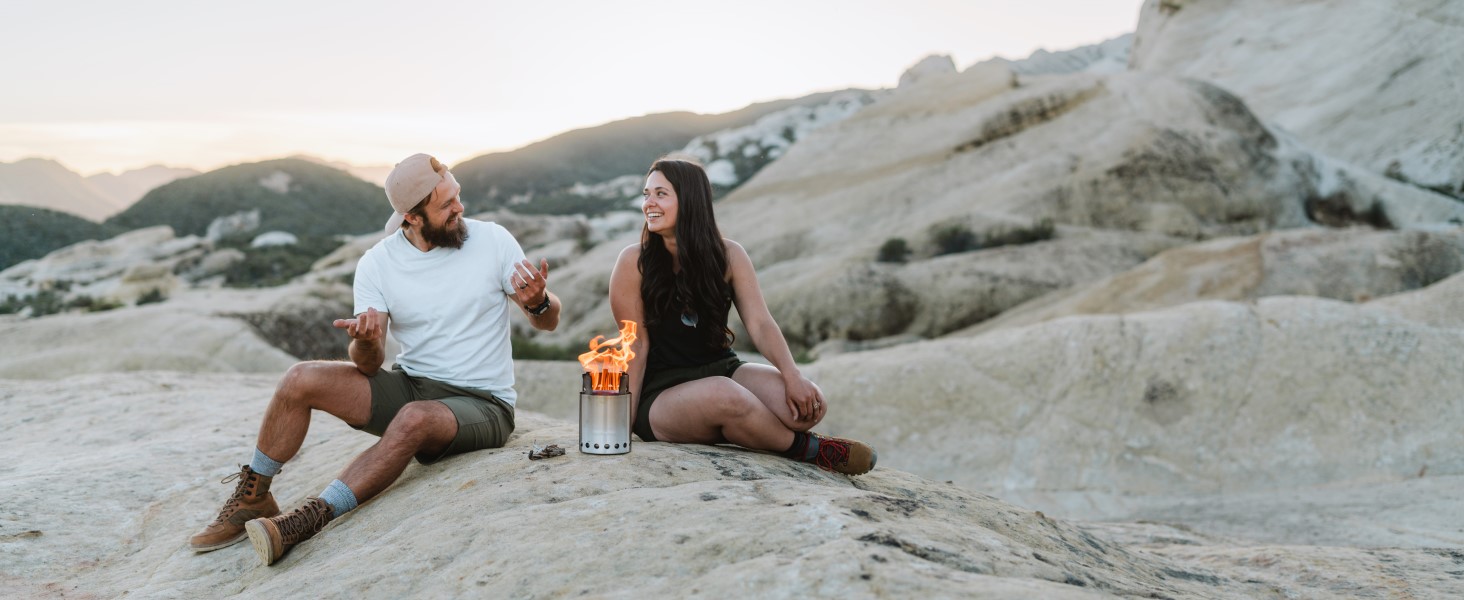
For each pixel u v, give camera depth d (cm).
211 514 451
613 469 355
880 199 4338
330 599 293
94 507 458
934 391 1331
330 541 355
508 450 401
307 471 489
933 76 5550
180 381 821
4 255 9019
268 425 382
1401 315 1464
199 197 14988
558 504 319
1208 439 1177
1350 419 1147
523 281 395
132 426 649
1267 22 5797
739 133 14938
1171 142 4059
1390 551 492
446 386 409
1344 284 2528
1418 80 5000
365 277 408
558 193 17162
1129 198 3862
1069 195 3894
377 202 16900
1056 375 1306
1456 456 1065
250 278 6638
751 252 4250
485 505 331
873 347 3023
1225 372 1242
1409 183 4681
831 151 5050
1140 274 2744
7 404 739
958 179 4369
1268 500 1016
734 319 2825
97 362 1670
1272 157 4112
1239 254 2673
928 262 3369
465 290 407
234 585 347
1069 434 1227
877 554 242
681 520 290
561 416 1460
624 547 275
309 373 380
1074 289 3053
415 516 343
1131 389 1254
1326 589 422
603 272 3797
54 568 399
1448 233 2647
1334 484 1072
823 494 310
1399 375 1177
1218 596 359
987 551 274
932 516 303
